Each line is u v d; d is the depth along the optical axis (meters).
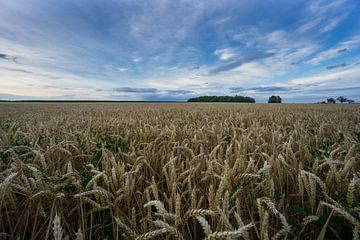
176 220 1.28
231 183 1.86
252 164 2.14
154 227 1.77
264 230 1.25
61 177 2.10
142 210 2.05
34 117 10.39
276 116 9.20
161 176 2.59
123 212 1.89
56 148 2.89
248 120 8.16
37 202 1.93
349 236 1.55
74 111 16.31
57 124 6.51
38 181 1.85
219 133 4.77
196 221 1.91
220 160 2.59
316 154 2.73
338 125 5.38
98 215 2.04
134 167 2.57
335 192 1.86
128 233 1.33
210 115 10.54
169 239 1.61
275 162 2.46
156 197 1.66
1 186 1.57
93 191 1.64
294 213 1.94
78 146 3.45
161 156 3.16
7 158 2.90
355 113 11.34
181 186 2.37
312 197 1.69
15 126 5.92
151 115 11.26
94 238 1.98
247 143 3.50
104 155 2.50
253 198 2.01
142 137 4.57
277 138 3.77
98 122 7.24
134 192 2.30
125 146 3.72
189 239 1.80
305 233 1.76
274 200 1.73
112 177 1.99
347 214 1.26
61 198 1.93
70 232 1.83
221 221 1.36
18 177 2.14
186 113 12.41
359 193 1.81
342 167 2.40
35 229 1.86
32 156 3.09
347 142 2.98
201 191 2.33
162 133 4.21
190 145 3.99
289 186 2.36
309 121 7.20
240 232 1.05
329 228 1.71
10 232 1.84
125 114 12.35
